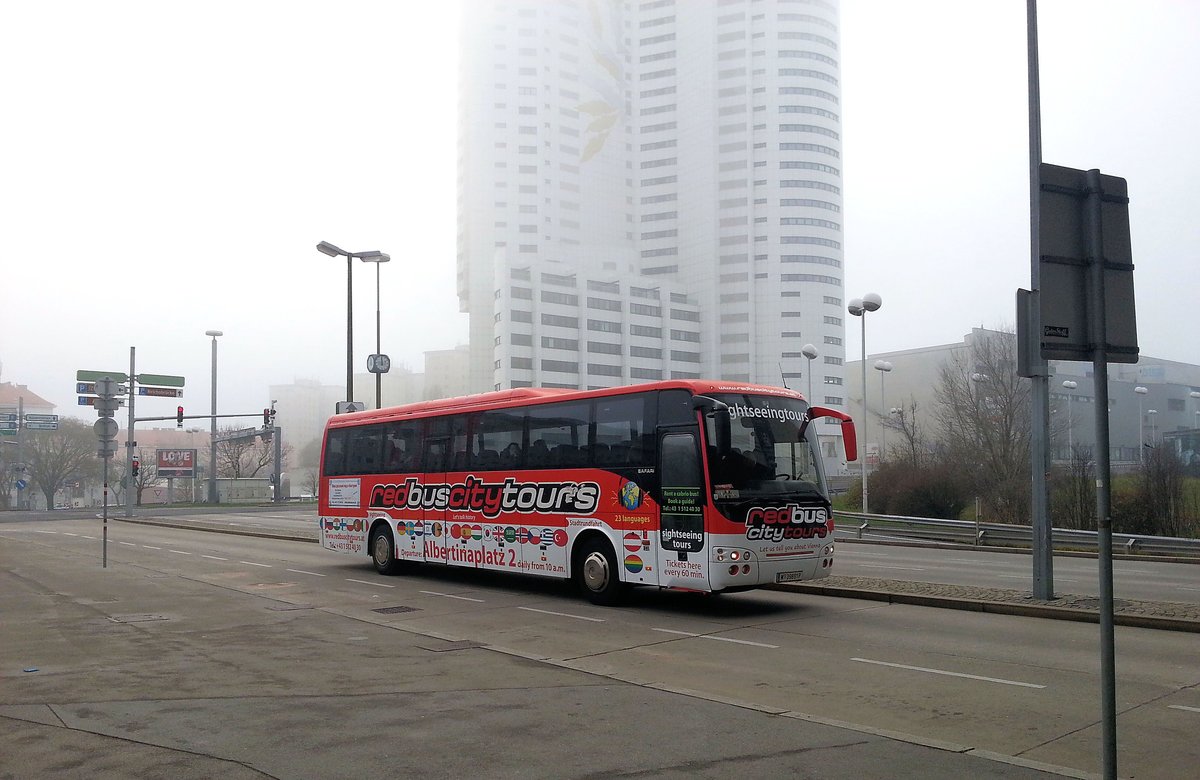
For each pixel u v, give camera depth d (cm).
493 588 1647
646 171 14138
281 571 1928
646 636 1140
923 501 3397
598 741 661
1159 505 2773
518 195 13475
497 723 711
